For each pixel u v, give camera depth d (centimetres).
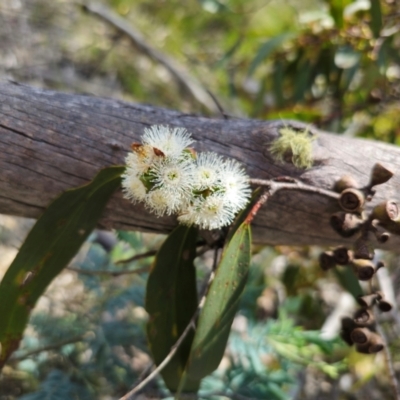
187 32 112
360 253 36
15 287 38
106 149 38
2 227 73
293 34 69
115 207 39
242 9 103
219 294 36
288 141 39
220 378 48
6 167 37
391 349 60
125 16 111
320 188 39
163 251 39
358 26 66
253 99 90
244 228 36
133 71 104
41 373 51
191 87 96
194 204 34
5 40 99
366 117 72
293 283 64
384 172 36
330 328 60
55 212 37
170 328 39
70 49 105
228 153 39
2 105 38
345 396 59
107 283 54
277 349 47
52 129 38
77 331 51
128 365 49
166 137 34
